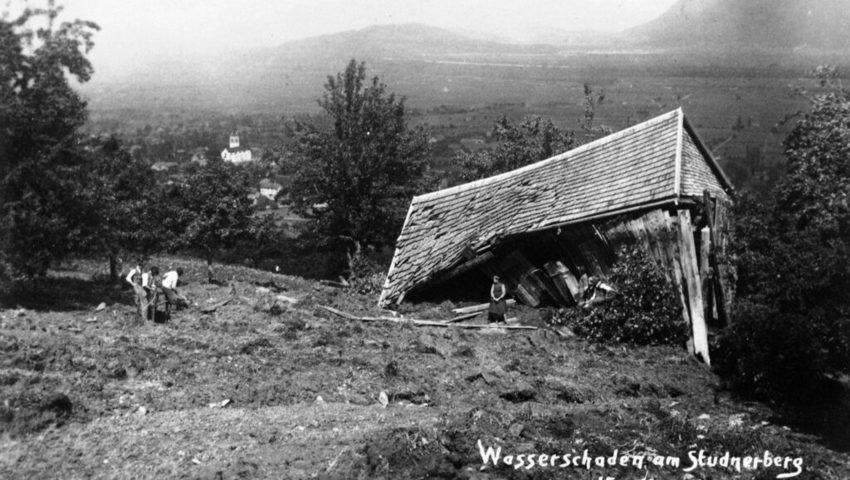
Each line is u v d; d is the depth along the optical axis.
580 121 43.81
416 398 12.98
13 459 9.16
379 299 23.67
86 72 17.94
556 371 15.52
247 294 21.61
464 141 162.50
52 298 18.94
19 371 11.59
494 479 9.32
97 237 18.41
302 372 13.81
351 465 9.36
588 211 19.95
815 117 21.47
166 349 14.01
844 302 14.34
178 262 35.66
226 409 11.69
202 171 28.28
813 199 18.36
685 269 18.20
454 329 18.41
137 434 10.27
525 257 21.48
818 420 14.48
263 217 31.20
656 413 12.91
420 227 26.09
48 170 16.73
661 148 20.02
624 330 18.50
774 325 14.52
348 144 37.84
